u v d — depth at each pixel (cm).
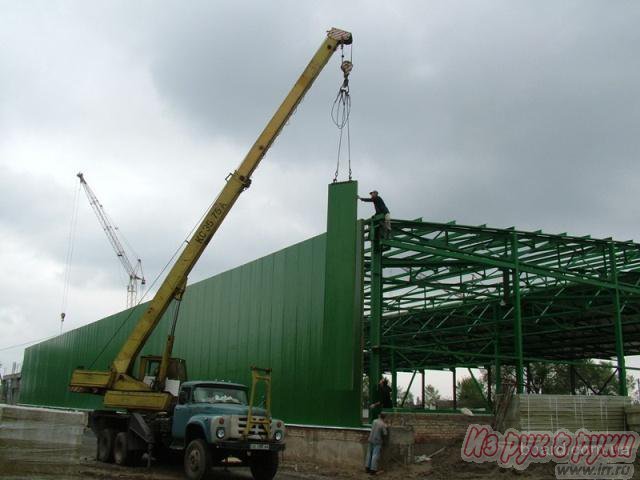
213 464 1518
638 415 1938
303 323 2120
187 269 1923
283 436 1532
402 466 1688
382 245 1938
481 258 2052
